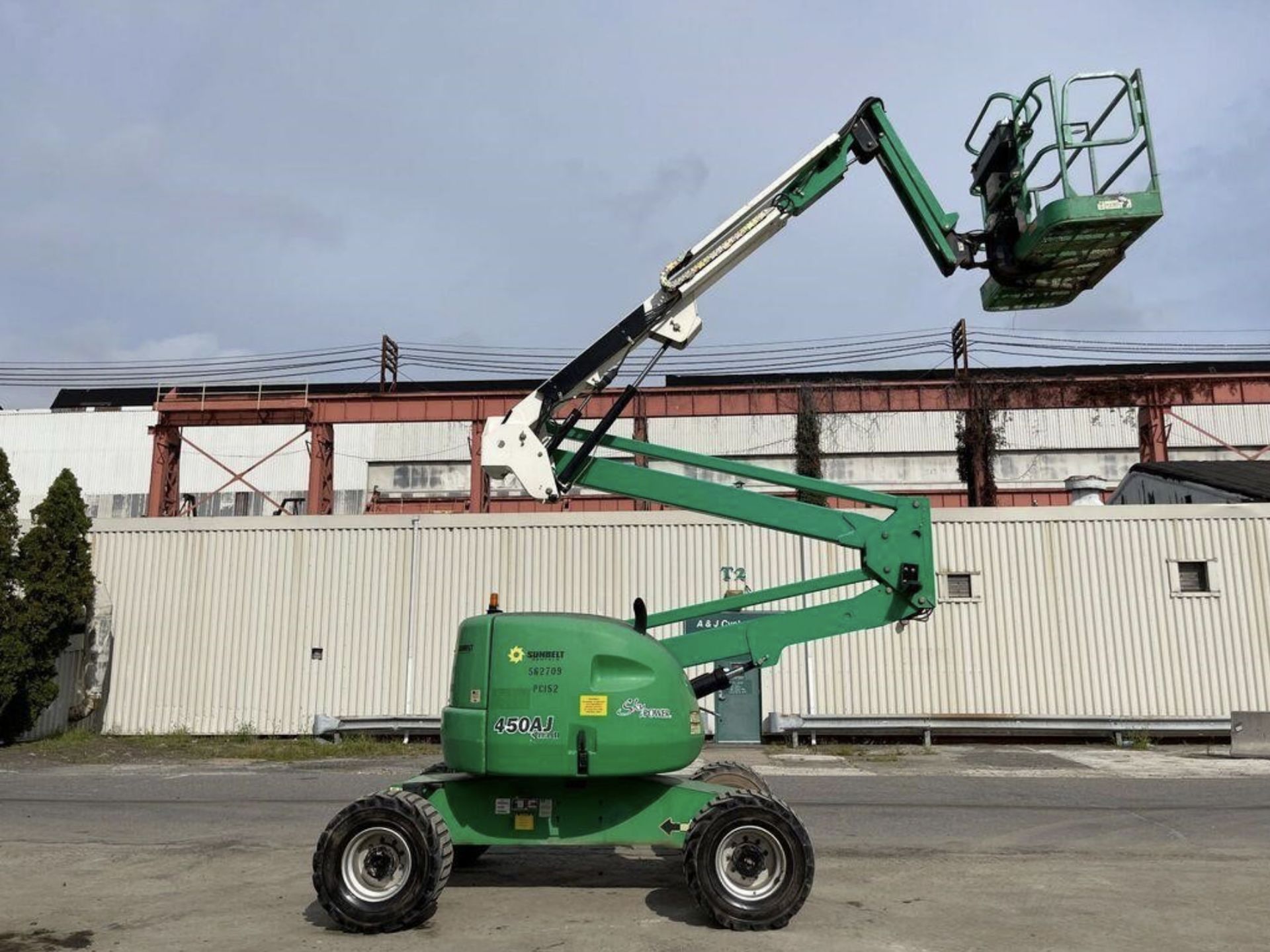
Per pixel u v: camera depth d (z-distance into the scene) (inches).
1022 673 742.5
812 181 296.4
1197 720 692.1
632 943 226.7
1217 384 1167.0
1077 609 748.0
